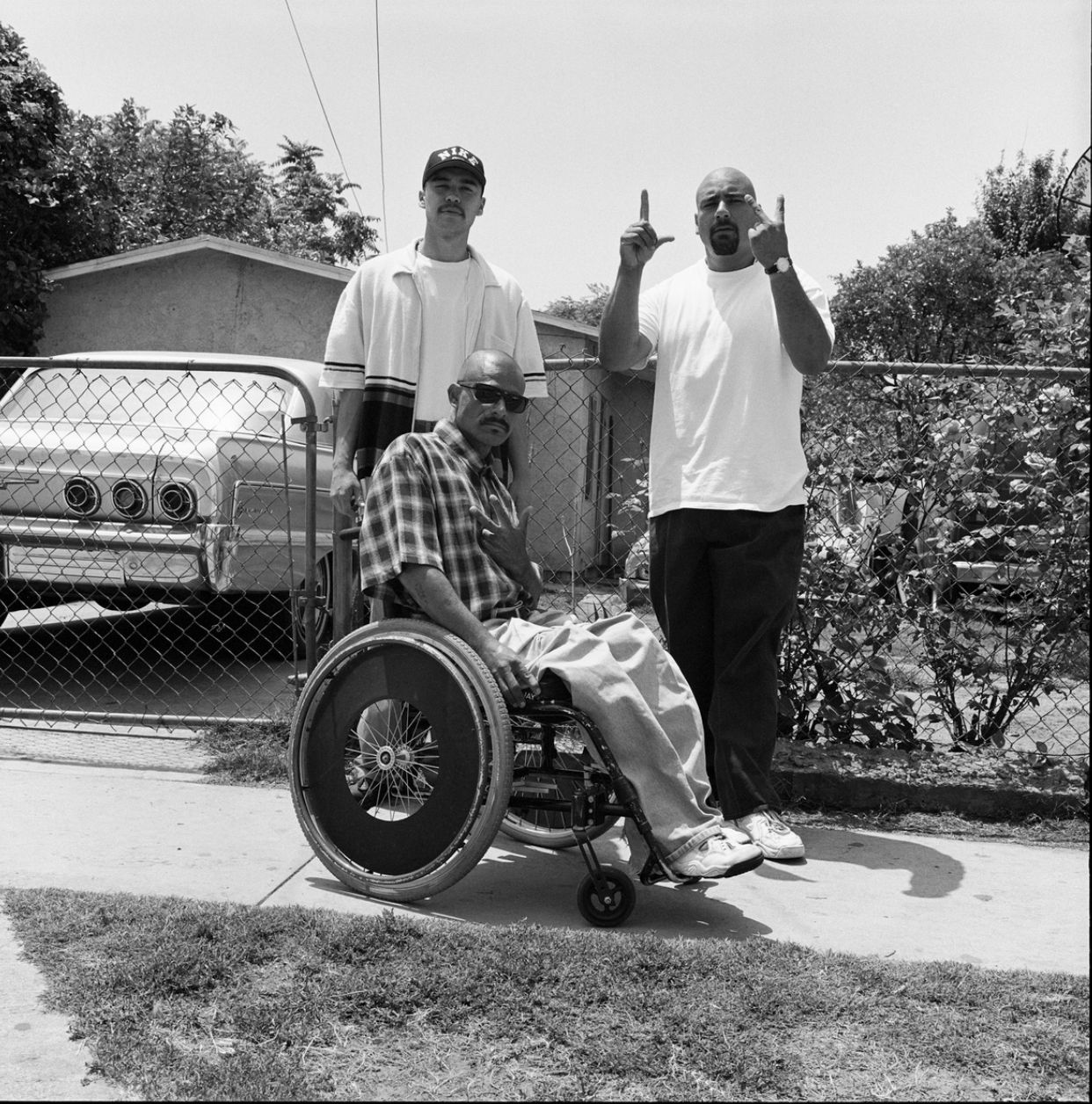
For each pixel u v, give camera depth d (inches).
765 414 141.0
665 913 117.4
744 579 139.6
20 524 211.8
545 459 480.7
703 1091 78.7
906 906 121.7
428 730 121.6
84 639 289.0
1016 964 105.3
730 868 108.6
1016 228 1031.0
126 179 1058.7
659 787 112.6
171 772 166.1
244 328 575.8
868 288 964.0
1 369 275.1
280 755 170.1
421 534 118.6
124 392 250.4
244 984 92.7
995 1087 79.9
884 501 171.6
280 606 240.5
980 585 171.6
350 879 118.5
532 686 113.9
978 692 177.2
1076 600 168.4
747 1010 89.7
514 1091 78.4
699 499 141.4
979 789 157.8
